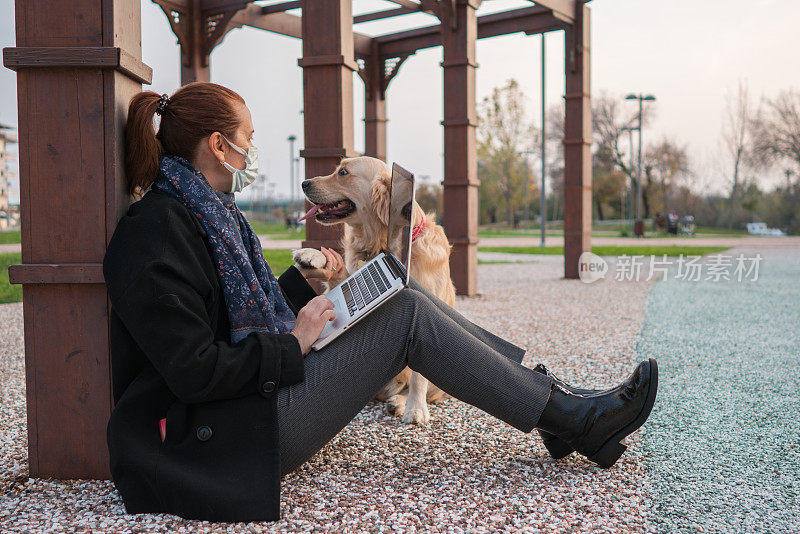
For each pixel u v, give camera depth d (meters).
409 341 2.22
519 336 5.91
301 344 2.10
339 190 3.76
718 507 2.21
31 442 2.39
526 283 10.99
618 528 2.01
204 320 1.93
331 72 5.66
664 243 27.59
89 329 2.34
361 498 2.21
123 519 1.99
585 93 11.17
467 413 3.45
